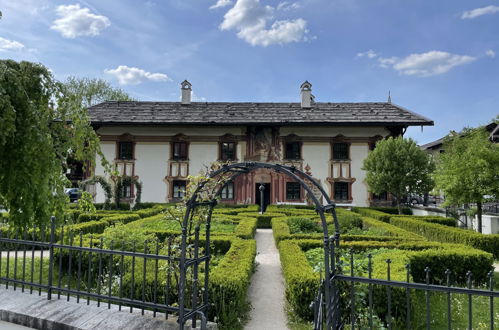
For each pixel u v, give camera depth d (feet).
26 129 13.82
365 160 54.24
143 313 12.84
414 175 49.37
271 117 64.69
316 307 10.25
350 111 67.21
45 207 15.06
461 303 16.96
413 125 60.29
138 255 12.82
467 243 28.48
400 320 14.20
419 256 20.56
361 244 24.17
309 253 22.38
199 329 12.08
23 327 13.19
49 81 16.57
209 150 63.82
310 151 62.80
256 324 14.92
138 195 59.88
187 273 14.23
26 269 20.79
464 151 36.27
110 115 65.57
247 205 59.98
